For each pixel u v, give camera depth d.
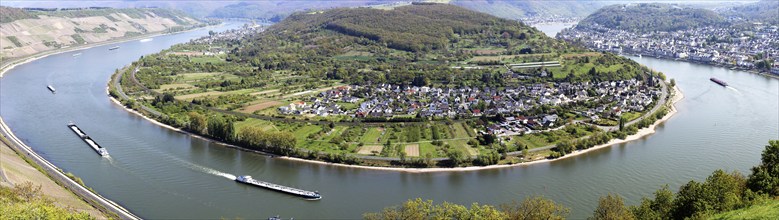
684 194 168.25
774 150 183.25
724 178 169.25
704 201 156.88
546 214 183.62
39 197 195.88
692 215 154.62
